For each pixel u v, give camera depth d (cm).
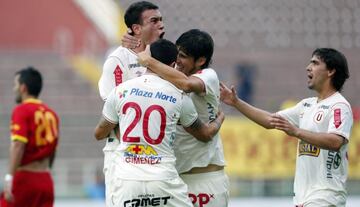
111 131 2417
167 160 2280
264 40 8438
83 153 7119
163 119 2270
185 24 8475
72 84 7819
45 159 3569
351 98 7875
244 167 6131
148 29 2502
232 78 7506
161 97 2280
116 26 8706
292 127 2362
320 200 2444
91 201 5856
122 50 2523
